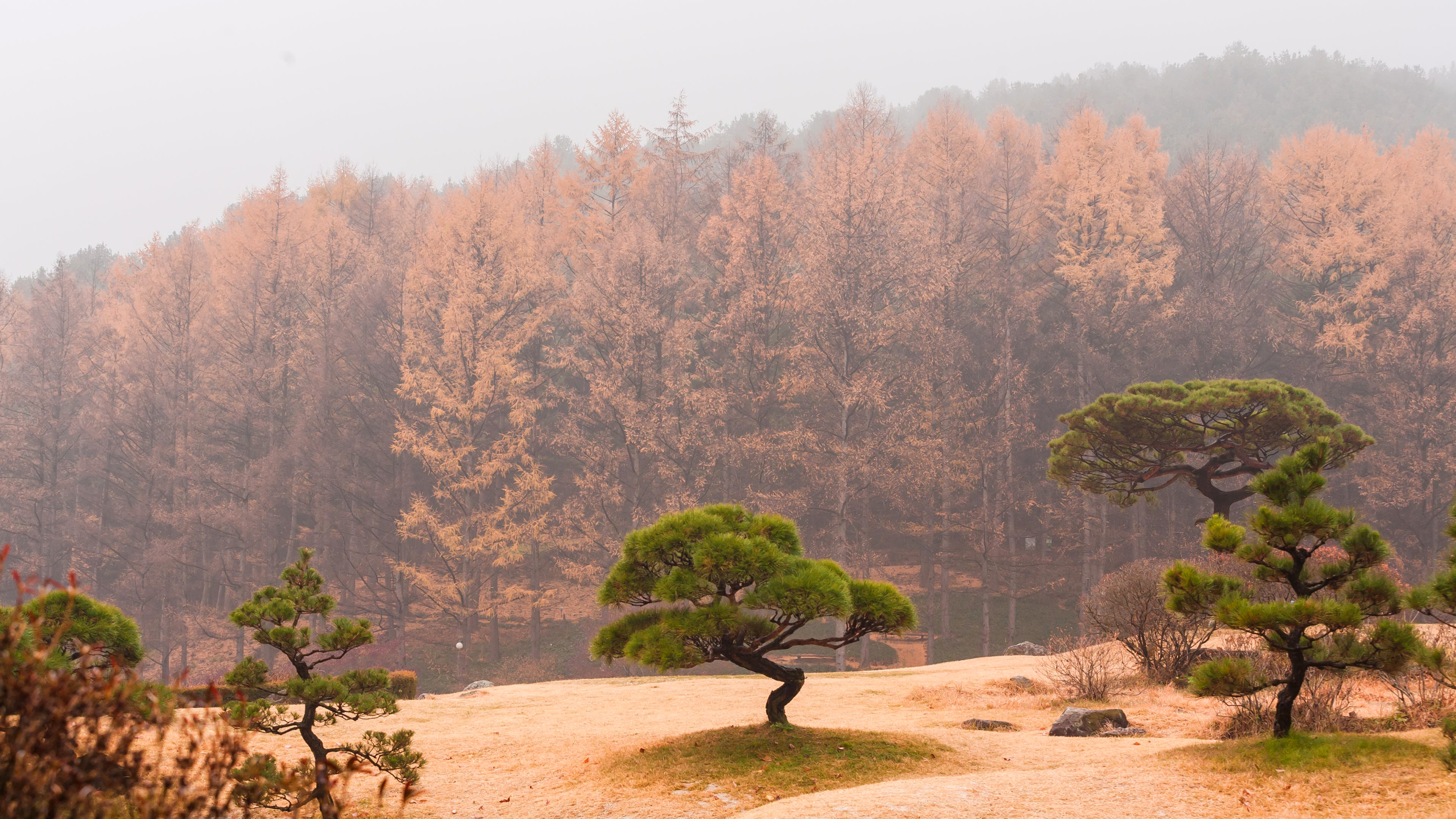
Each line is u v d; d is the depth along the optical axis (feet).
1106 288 133.69
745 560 33.09
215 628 132.67
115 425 146.41
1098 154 143.33
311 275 147.33
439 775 35.09
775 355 122.31
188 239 173.06
